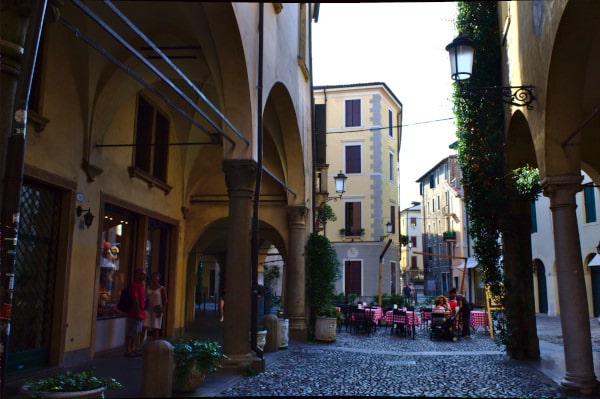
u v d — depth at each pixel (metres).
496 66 11.10
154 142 12.42
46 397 4.57
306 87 15.36
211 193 14.87
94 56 8.90
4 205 3.58
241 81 8.32
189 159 14.25
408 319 16.91
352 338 15.77
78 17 8.22
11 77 3.64
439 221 46.66
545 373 8.60
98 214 9.74
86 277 9.30
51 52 8.22
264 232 19.44
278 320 12.06
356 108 35.28
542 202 26.28
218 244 24.17
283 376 8.24
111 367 8.53
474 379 8.27
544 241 26.12
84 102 9.07
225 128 8.49
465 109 11.08
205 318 20.91
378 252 33.53
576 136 7.49
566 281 7.46
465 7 11.46
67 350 8.70
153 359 5.82
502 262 10.92
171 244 13.87
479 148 10.87
